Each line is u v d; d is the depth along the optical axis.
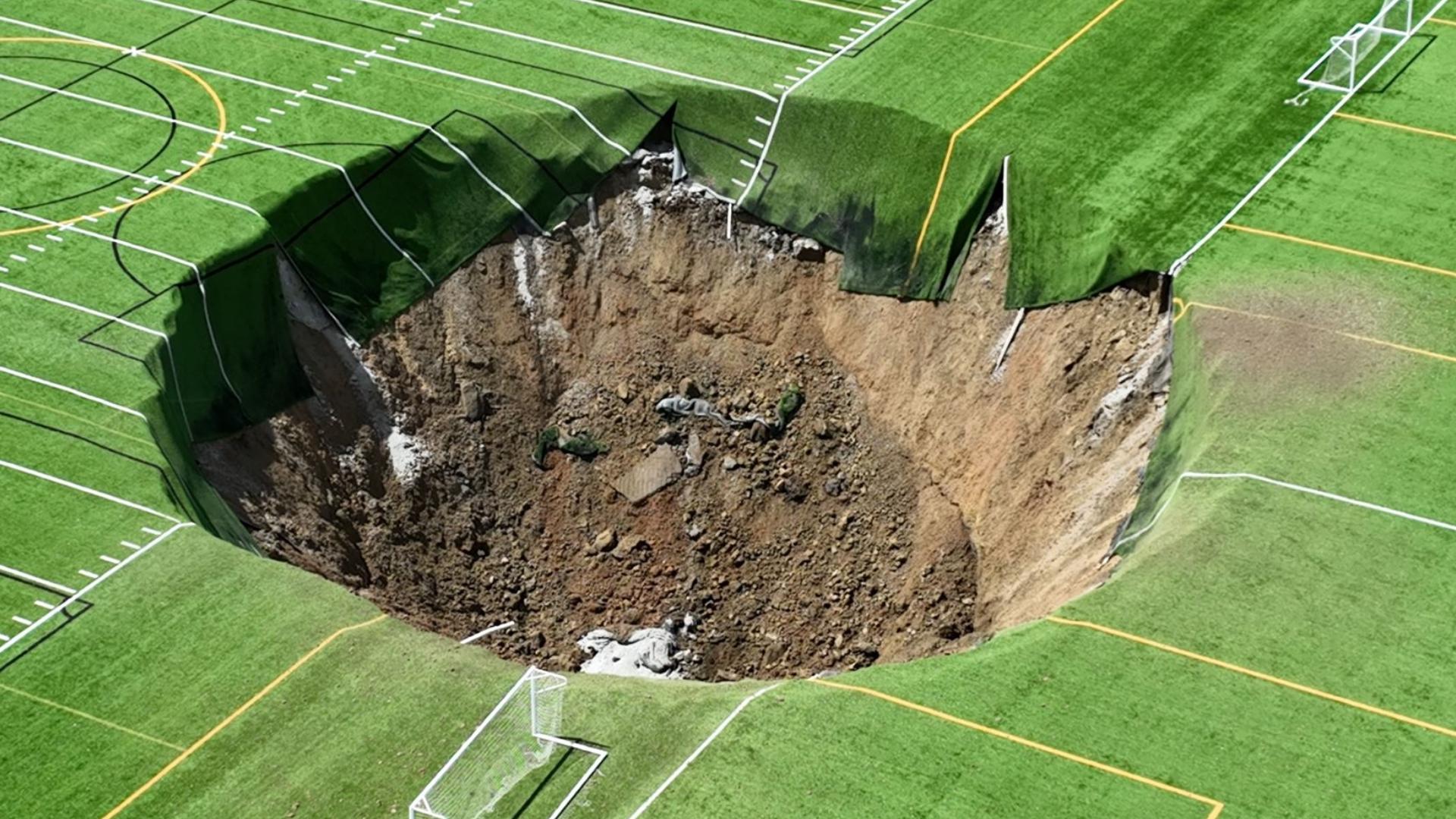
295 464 35.34
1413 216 36.34
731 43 43.12
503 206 39.88
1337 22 42.66
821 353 39.84
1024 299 37.12
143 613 29.14
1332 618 28.22
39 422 32.53
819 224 39.75
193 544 30.45
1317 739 26.30
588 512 38.28
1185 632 28.17
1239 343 33.59
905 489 37.84
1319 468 30.98
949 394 37.84
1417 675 27.20
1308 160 38.12
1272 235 36.06
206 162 39.06
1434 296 34.34
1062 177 37.91
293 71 42.44
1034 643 28.31
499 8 44.91
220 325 35.78
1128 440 34.12
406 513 37.00
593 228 40.47
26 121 40.69
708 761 26.52
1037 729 26.78
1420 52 41.50
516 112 40.66
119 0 45.50
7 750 26.75
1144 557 29.69
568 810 25.78
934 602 35.09
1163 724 26.70
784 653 35.47
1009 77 41.22
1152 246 35.94
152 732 27.09
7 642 28.53
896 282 38.97
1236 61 41.44
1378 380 32.66
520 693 27.14
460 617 35.78
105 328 34.53
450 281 39.16
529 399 39.47
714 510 38.06
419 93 41.38
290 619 29.14
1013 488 35.62
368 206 38.66
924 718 27.11
